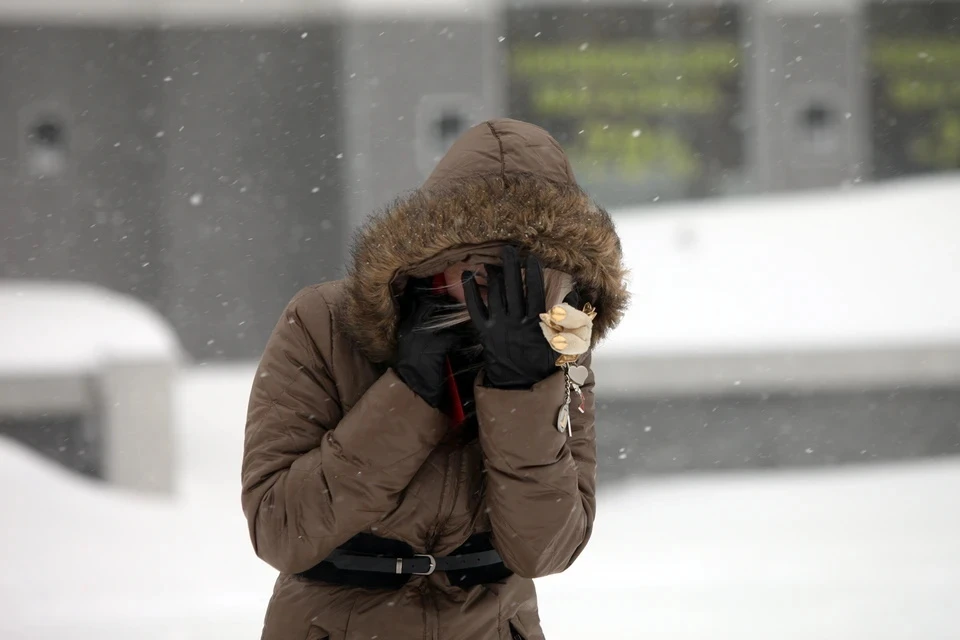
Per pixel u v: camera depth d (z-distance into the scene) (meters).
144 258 89.06
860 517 35.69
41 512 34.69
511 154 9.57
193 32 89.94
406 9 88.44
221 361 89.38
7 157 87.19
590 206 9.36
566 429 8.93
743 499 38.38
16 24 87.25
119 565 31.53
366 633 8.90
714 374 41.56
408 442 8.73
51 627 24.11
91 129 88.44
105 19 88.50
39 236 87.88
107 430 40.94
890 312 44.22
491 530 9.27
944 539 32.62
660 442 41.66
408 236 8.89
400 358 8.90
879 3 94.62
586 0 90.44
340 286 9.67
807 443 41.69
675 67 91.12
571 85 90.31
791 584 27.31
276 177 90.56
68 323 43.34
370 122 88.44
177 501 40.44
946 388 42.03
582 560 32.06
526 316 8.73
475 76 88.81
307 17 90.44
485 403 8.72
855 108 92.56
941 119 94.69
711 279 49.53
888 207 58.06
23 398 40.53
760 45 91.75
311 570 9.16
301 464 8.90
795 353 41.66
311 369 9.30
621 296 9.59
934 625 22.77
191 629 23.80
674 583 28.05
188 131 89.88
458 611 9.05
